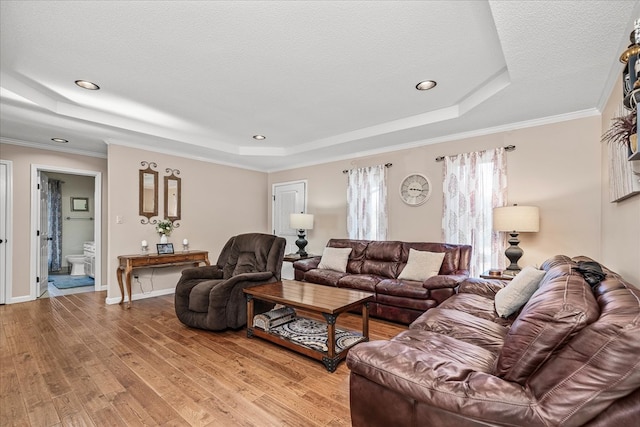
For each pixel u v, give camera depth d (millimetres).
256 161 5527
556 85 2445
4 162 4027
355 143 4320
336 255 4359
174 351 2592
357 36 1999
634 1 1481
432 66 2396
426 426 1113
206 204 5270
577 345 966
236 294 3070
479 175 3652
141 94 2936
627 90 1525
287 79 2619
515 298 2061
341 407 1823
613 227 2500
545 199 3238
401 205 4375
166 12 1768
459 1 1669
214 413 1758
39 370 2244
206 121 3744
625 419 864
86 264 6230
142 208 4449
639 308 960
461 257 3523
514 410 970
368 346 1358
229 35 1989
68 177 6902
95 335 2943
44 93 2922
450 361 1261
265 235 3727
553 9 1552
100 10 1751
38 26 1896
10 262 4082
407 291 3193
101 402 1855
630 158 1540
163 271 4719
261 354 2547
